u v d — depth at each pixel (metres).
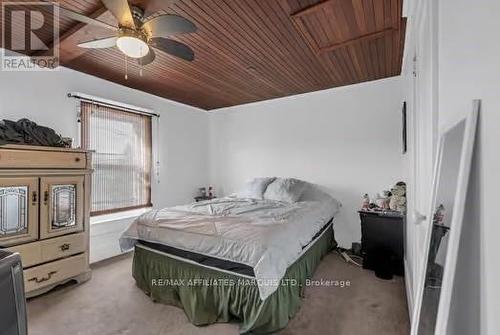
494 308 0.58
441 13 1.10
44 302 2.36
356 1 1.94
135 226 2.56
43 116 2.90
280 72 3.29
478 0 0.72
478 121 0.71
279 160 4.38
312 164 4.07
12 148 2.25
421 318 1.04
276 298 1.93
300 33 2.37
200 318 2.05
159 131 4.23
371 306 2.29
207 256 2.11
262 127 4.54
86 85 3.28
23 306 0.72
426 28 1.50
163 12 2.00
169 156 4.39
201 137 5.04
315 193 3.79
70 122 3.12
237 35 2.40
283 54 2.79
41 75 2.89
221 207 2.91
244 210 2.76
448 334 0.82
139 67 3.09
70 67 3.09
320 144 4.00
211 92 4.04
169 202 4.36
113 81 3.55
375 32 2.37
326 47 2.63
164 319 2.11
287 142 4.30
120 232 3.56
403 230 2.88
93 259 3.28
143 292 2.55
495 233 0.59
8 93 2.66
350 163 3.78
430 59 1.35
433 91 1.28
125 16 1.67
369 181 3.64
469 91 0.79
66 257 2.62
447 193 0.90
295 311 2.17
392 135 3.50
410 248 2.36
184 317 2.14
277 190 3.61
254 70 3.21
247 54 2.78
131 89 3.81
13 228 2.26
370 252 3.06
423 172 1.67
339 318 2.11
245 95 4.21
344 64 3.07
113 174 3.57
